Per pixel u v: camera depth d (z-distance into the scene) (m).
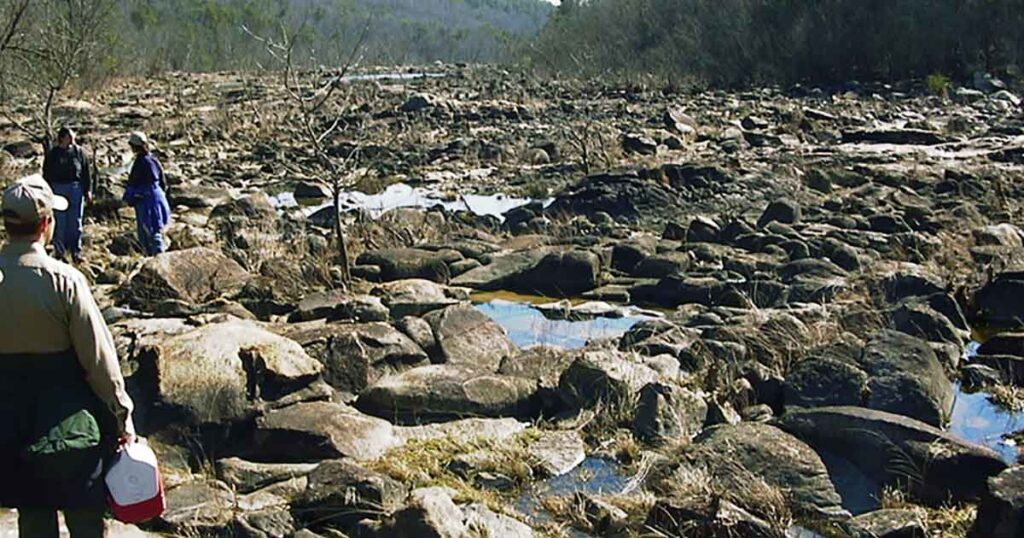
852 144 23.47
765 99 33.62
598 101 33.50
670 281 11.32
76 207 12.25
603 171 17.52
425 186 19.28
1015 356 8.88
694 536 5.81
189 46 55.91
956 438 6.63
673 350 8.83
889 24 38.75
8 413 4.44
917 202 15.11
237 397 7.11
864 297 10.34
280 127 27.20
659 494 6.41
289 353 7.48
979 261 11.97
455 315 8.98
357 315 9.66
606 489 6.58
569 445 7.11
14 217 4.54
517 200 17.86
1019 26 37.38
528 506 6.35
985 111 29.70
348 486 6.05
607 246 12.72
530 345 9.66
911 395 7.50
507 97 35.44
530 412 7.81
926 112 29.48
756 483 6.26
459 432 7.31
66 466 4.40
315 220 15.10
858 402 7.50
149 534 5.79
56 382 4.52
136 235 13.11
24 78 25.05
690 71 40.22
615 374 7.73
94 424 4.52
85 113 30.50
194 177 19.97
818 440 6.88
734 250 12.66
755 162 19.45
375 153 22.17
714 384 7.99
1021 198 15.67
